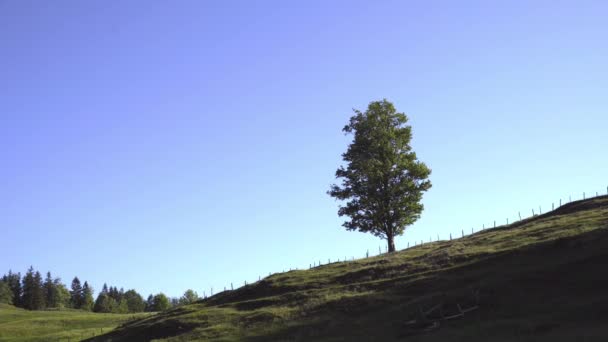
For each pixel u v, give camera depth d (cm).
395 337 3825
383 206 6881
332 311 4809
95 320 9881
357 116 7275
